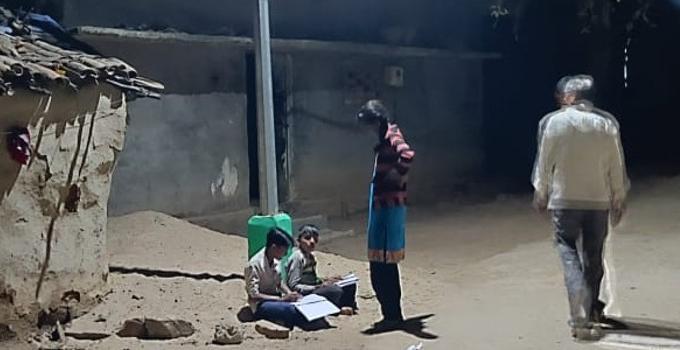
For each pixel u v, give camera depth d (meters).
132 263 8.43
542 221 13.05
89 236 7.25
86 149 7.14
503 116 18.48
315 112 14.15
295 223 12.77
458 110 17.47
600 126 6.61
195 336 6.64
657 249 10.07
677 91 18.25
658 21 17.61
